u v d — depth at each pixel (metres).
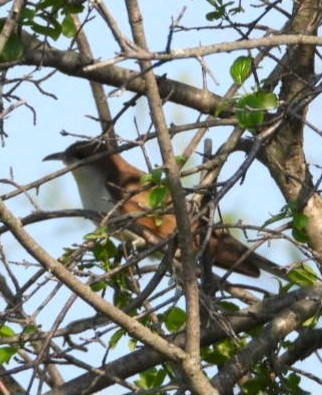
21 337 9.78
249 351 10.61
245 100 10.21
